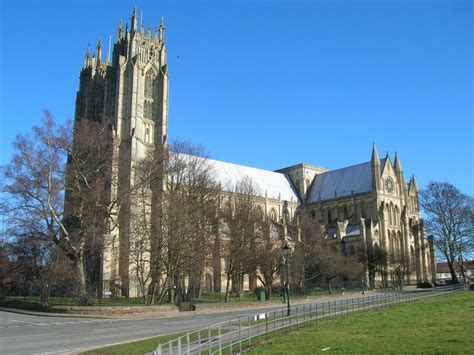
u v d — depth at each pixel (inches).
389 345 1227.2
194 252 3078.2
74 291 3029.0
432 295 3097.9
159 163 3353.8
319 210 6697.8
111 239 3422.7
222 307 2960.1
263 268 3991.1
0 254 3782.0
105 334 1771.7
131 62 4992.6
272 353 1163.3
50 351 1381.6
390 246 6053.2
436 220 5059.1
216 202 3777.1
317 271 4739.2
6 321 2347.4
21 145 2906.0
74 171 3120.1
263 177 6860.2
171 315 2605.8
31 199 2925.7
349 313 2198.6
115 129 4783.5
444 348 1147.9
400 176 6584.6
